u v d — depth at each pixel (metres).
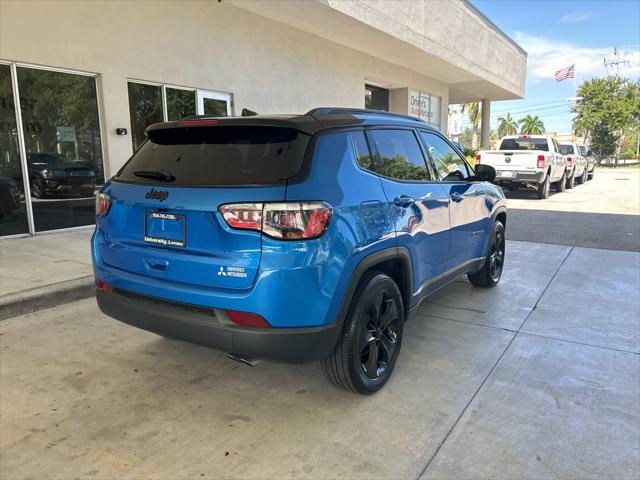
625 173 37.12
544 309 5.14
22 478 2.52
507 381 3.57
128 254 3.16
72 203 8.61
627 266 6.94
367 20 12.38
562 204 14.31
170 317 2.93
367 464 2.64
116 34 8.81
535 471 2.59
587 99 59.53
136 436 2.88
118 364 3.82
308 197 2.73
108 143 8.88
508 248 8.16
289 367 3.79
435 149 4.50
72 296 5.32
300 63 13.23
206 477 2.53
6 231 7.82
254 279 2.67
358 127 3.40
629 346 4.20
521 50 26.42
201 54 10.45
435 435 2.90
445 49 16.88
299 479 2.52
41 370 3.71
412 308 3.79
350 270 2.94
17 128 7.76
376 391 3.39
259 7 11.14
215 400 3.29
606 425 3.02
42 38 7.80
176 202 2.88
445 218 4.23
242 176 2.84
